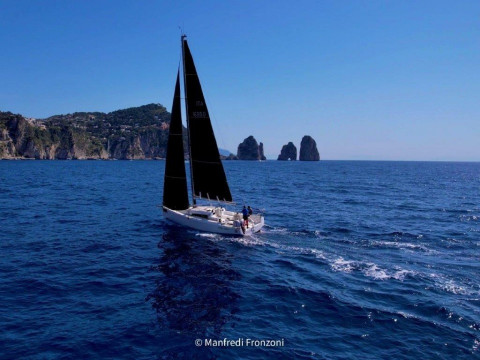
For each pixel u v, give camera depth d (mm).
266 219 29891
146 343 10289
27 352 9695
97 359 9484
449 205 41688
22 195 44219
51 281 14922
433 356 9789
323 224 28141
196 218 24422
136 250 19750
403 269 17141
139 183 68125
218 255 19078
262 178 88375
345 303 13148
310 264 17828
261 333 10992
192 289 14359
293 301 13336
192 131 24609
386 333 11047
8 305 12555
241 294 13922
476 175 125000
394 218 31750
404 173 132875
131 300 13203
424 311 12492
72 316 11867
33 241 21344
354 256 19359
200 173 25062
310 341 10570
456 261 18609
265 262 18016
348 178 95875
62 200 40344
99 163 194000
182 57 23594
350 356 9797
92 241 21547
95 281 15031
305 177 97500
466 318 11953
